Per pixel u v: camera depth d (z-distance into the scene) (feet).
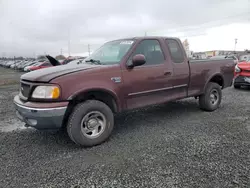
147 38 12.71
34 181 7.55
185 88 14.49
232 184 7.13
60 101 9.28
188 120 14.60
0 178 7.74
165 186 7.09
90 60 13.25
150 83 12.32
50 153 9.86
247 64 27.53
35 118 9.18
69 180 7.58
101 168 8.36
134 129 12.97
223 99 21.58
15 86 39.09
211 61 16.19
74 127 9.91
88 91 9.97
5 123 14.76
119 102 11.18
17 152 9.98
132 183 7.31
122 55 11.69
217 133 11.89
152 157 9.16
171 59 13.50
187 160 8.82
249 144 10.34
